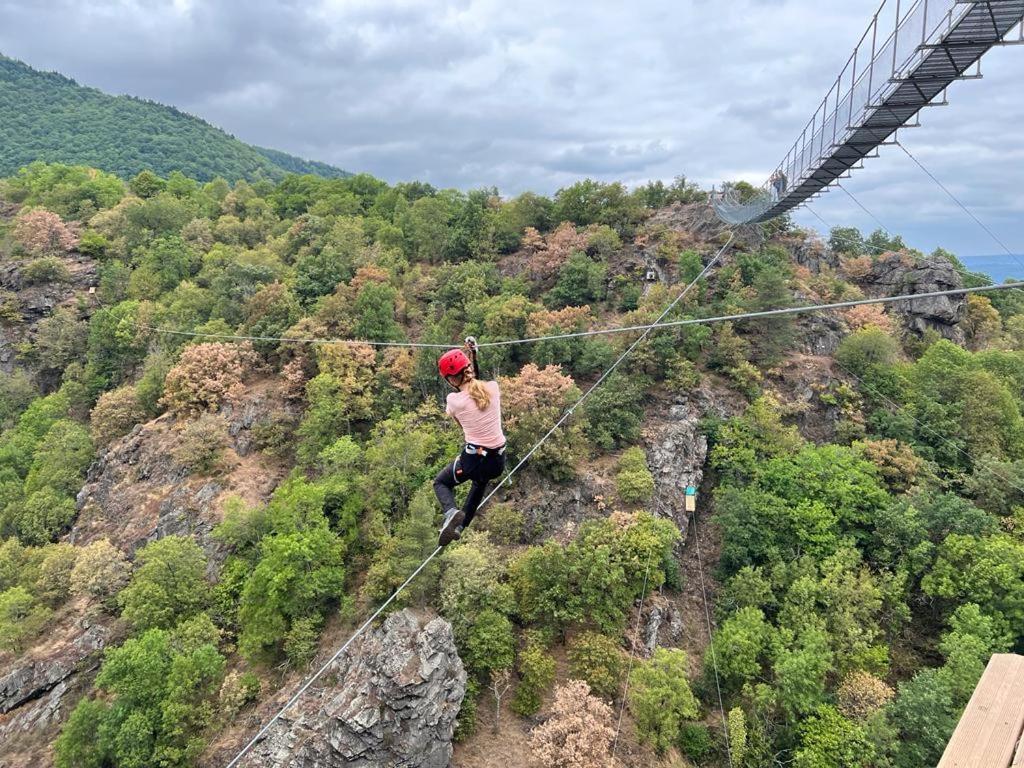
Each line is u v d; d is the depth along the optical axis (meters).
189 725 36.75
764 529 43.72
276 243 85.44
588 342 58.03
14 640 43.94
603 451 50.50
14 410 72.25
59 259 85.06
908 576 41.19
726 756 35.03
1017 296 93.56
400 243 84.06
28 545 54.53
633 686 35.75
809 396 54.81
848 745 31.73
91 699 40.62
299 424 58.25
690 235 72.62
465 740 35.78
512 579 41.75
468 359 9.70
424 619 39.16
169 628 42.31
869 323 60.12
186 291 73.88
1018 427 51.69
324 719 35.12
